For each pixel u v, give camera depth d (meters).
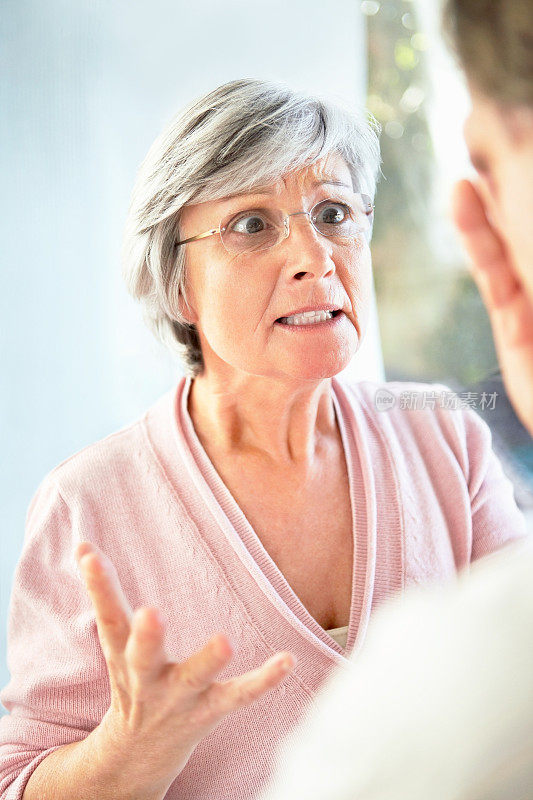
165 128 1.08
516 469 1.46
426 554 1.12
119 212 2.26
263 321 1.03
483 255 0.33
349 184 1.07
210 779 1.06
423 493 1.16
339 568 1.11
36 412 2.25
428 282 1.89
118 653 0.68
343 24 1.97
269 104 1.02
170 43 2.18
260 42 2.09
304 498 1.13
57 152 2.23
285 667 0.60
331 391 1.19
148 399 2.28
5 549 2.24
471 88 0.32
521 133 0.31
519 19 0.30
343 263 1.04
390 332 1.93
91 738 0.94
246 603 1.06
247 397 1.09
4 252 2.23
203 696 0.66
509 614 0.39
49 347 2.26
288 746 1.01
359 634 1.05
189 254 1.08
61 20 2.20
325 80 2.01
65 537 1.11
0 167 2.21
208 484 1.10
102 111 2.22
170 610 1.07
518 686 0.37
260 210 1.02
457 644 0.39
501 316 0.33
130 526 1.10
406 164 1.86
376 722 0.40
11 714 1.12
